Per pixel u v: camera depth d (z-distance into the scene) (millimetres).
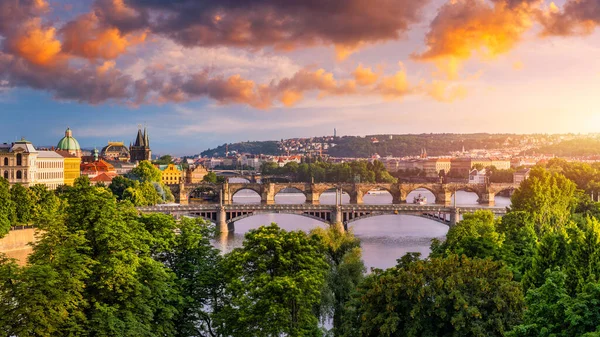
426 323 79438
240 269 96750
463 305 77000
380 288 81500
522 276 106562
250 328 92875
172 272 99000
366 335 81125
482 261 85500
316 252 109500
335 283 124438
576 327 63812
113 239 90500
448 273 82312
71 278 81688
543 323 66500
